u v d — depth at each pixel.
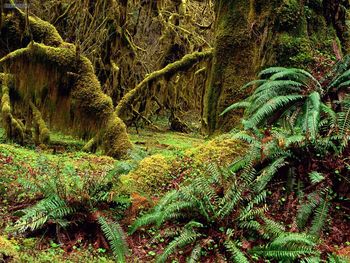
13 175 7.53
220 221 5.93
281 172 6.88
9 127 12.81
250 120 7.16
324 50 9.58
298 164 6.80
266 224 5.77
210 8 18.84
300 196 6.29
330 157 6.66
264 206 5.93
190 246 5.72
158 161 7.78
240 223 5.93
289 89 7.79
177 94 17.80
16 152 9.70
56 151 11.97
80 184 6.38
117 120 12.11
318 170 6.64
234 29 9.78
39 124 12.72
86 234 5.97
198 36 17.86
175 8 19.11
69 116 12.66
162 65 18.66
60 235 5.80
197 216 6.04
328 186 6.29
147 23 18.92
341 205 6.37
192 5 19.81
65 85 12.54
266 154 6.73
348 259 5.24
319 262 5.25
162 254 5.36
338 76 7.59
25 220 5.63
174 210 5.98
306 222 6.09
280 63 9.20
